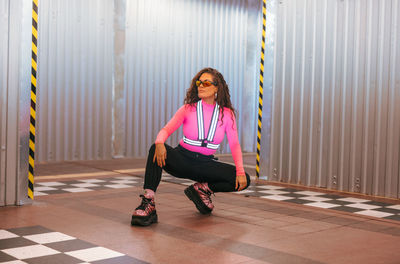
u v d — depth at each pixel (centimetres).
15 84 344
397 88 418
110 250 234
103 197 393
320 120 478
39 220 299
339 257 230
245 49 912
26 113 349
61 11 675
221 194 421
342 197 421
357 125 448
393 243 261
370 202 398
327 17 473
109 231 274
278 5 517
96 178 517
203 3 846
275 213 342
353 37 452
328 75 472
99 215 320
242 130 920
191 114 310
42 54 659
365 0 441
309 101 488
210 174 314
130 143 764
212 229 286
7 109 342
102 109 728
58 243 245
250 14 912
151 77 784
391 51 423
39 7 652
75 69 696
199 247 243
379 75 432
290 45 506
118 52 741
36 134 657
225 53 884
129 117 761
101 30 720
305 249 244
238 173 312
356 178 447
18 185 349
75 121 699
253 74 916
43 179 498
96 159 724
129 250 234
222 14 876
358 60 448
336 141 464
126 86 754
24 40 347
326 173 471
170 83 811
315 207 370
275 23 520
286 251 239
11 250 229
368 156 438
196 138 310
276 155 517
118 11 737
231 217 324
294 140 500
